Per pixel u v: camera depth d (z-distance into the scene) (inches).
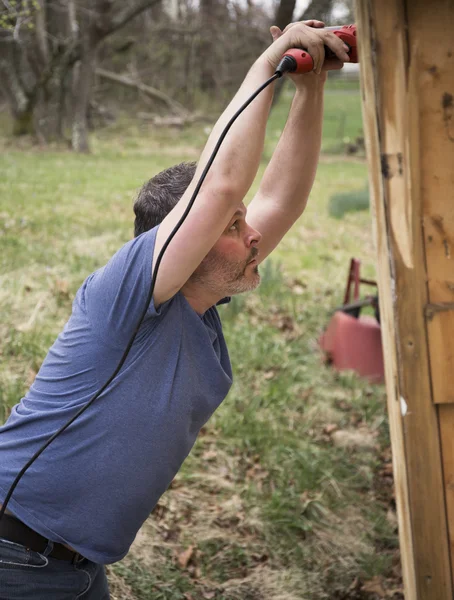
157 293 63.4
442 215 86.2
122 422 65.8
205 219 61.9
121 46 850.8
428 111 84.3
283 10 485.1
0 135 689.0
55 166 498.9
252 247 68.4
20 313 189.2
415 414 89.4
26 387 156.9
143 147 725.3
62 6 665.6
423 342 88.0
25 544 68.0
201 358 68.2
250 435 163.0
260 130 63.5
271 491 150.0
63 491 66.8
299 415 180.5
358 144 770.2
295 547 137.2
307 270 289.1
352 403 190.5
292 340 220.1
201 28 901.2
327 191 485.7
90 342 66.0
